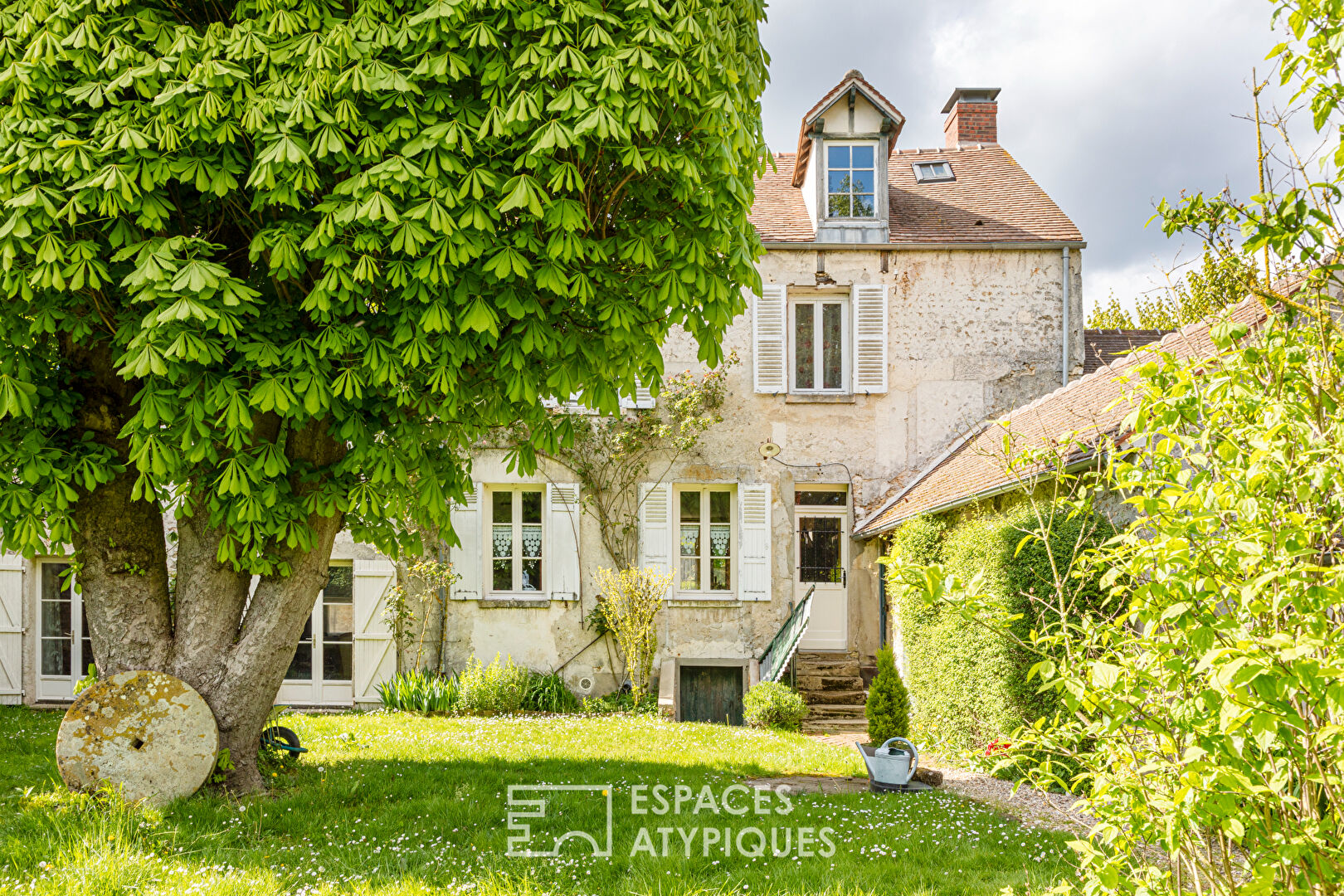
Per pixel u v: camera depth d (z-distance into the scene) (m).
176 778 6.02
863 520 13.04
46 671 12.97
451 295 5.27
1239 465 2.54
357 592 12.80
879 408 13.29
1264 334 2.91
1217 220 3.12
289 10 5.25
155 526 6.68
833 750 9.34
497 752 8.57
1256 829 2.26
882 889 4.58
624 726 10.63
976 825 5.88
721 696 12.96
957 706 8.86
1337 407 2.64
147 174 4.89
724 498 13.55
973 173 15.16
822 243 13.31
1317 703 2.04
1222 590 2.27
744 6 6.38
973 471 10.41
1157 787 2.41
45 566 13.09
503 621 12.88
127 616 6.41
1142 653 2.45
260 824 5.70
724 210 5.98
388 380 5.31
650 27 5.21
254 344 5.17
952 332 13.30
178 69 5.04
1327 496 2.42
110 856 4.71
